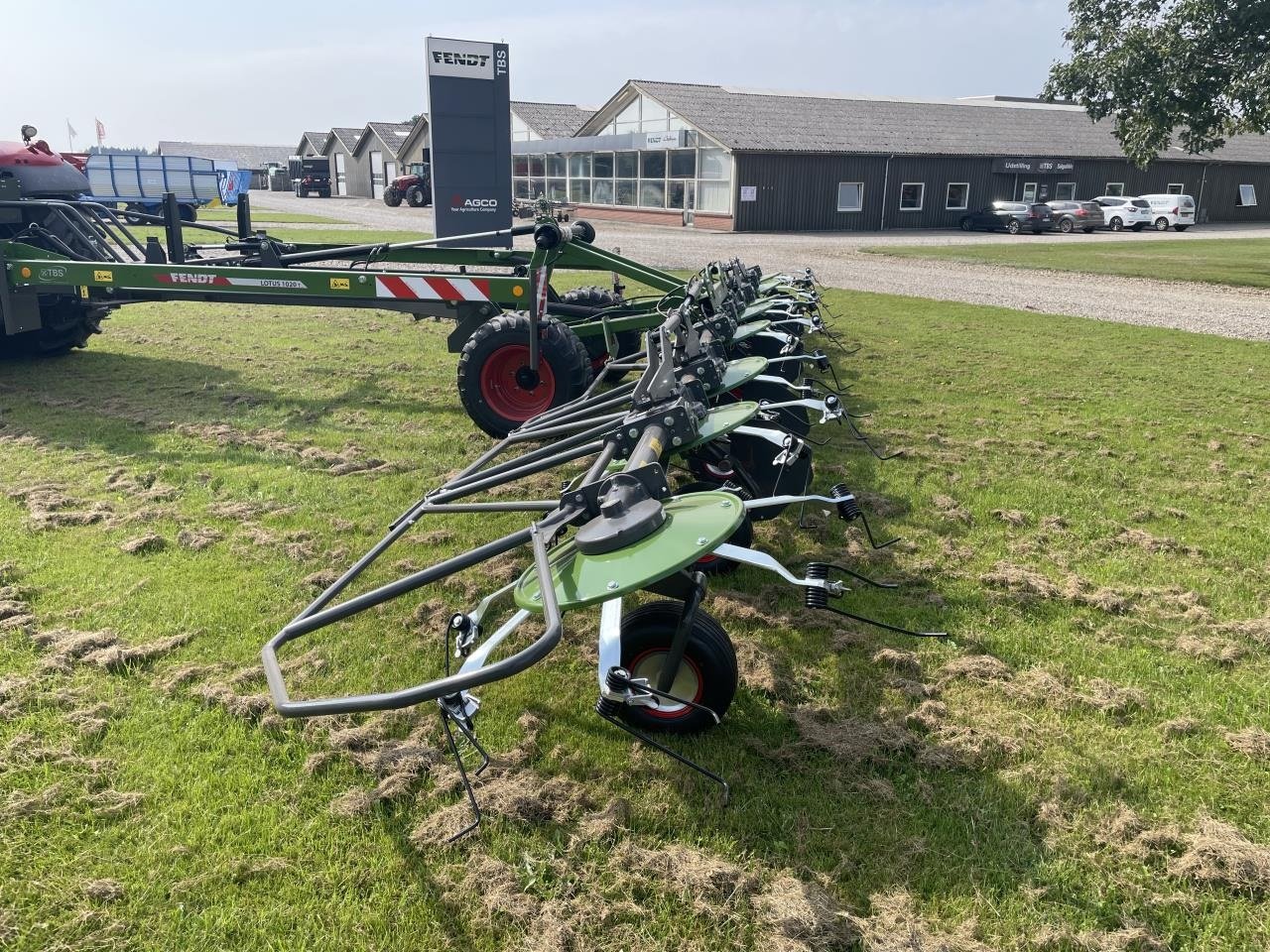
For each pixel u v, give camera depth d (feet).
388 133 176.96
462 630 9.14
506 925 7.68
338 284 22.45
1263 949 7.48
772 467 15.52
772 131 106.42
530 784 9.31
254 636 12.26
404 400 24.99
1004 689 11.17
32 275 23.38
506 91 45.32
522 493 17.69
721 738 10.13
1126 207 112.27
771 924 7.64
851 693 11.10
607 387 25.16
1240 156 135.74
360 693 10.89
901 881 8.16
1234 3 54.90
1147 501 17.84
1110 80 59.98
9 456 19.47
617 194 120.67
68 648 11.74
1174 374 29.60
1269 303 48.24
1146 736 10.34
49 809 8.95
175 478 18.31
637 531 8.73
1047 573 14.56
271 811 8.99
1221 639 12.53
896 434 22.08
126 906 7.86
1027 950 7.45
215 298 23.59
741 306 22.40
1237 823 8.96
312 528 15.96
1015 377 28.86
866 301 46.39
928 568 14.55
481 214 46.60
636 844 8.58
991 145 118.42
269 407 23.99
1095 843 8.66
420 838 8.65
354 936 7.59
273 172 214.07
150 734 10.18
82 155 93.86
